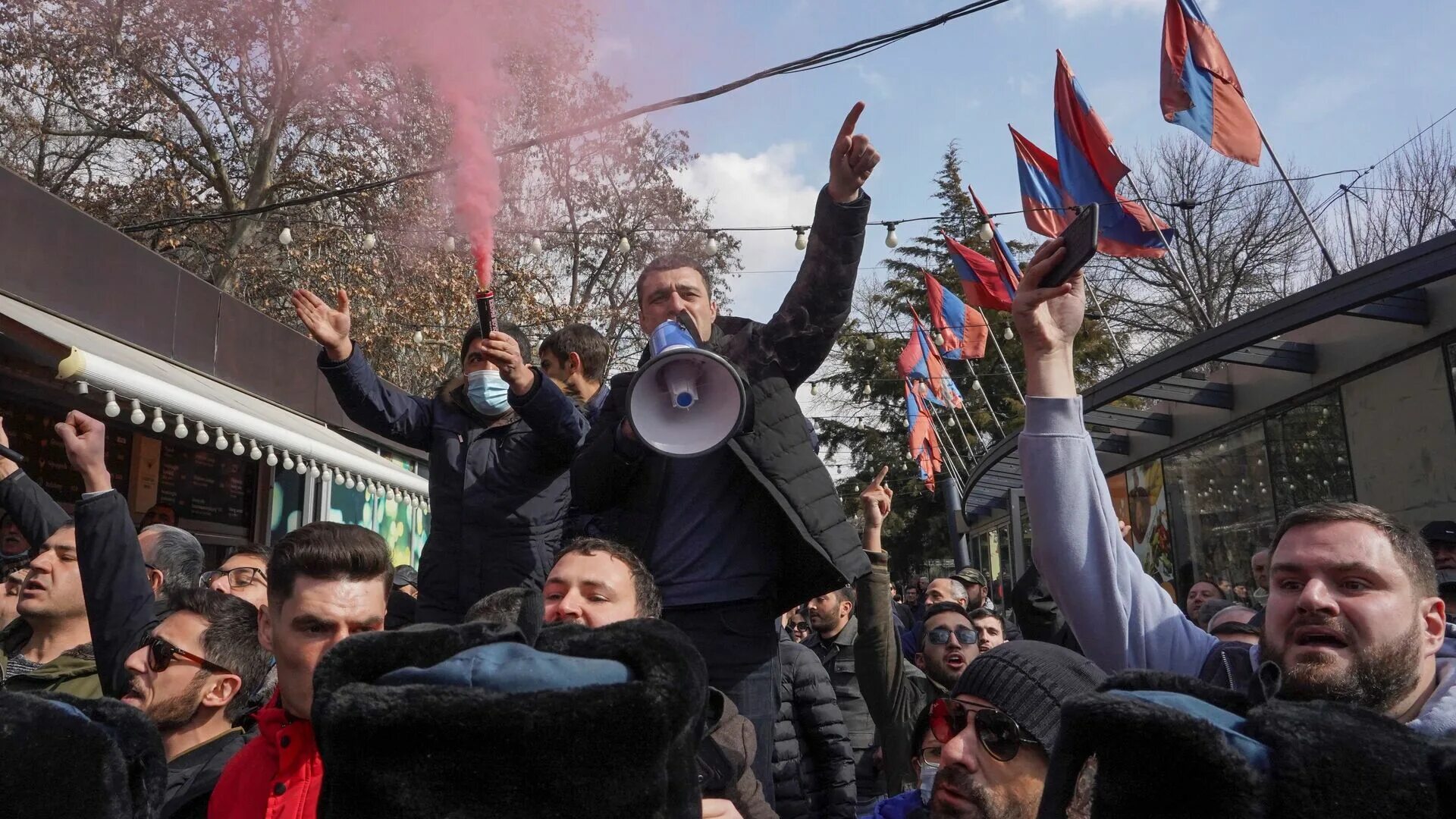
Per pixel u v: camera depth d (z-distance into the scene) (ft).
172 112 56.65
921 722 8.75
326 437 31.89
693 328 9.64
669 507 9.78
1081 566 8.04
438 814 3.67
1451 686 6.79
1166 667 7.96
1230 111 33.88
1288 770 3.77
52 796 5.16
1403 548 7.02
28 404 24.62
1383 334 32.04
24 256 21.70
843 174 9.46
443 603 12.40
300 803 6.86
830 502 9.60
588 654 4.30
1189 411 46.70
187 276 28.35
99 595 10.10
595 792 3.73
